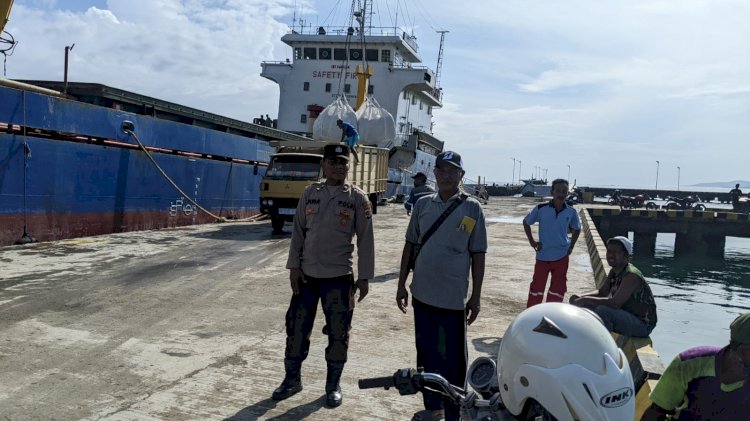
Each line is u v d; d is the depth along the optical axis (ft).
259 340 19.29
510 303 25.84
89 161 44.37
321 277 14.08
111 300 24.21
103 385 14.96
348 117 74.79
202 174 60.23
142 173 50.57
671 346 35.58
